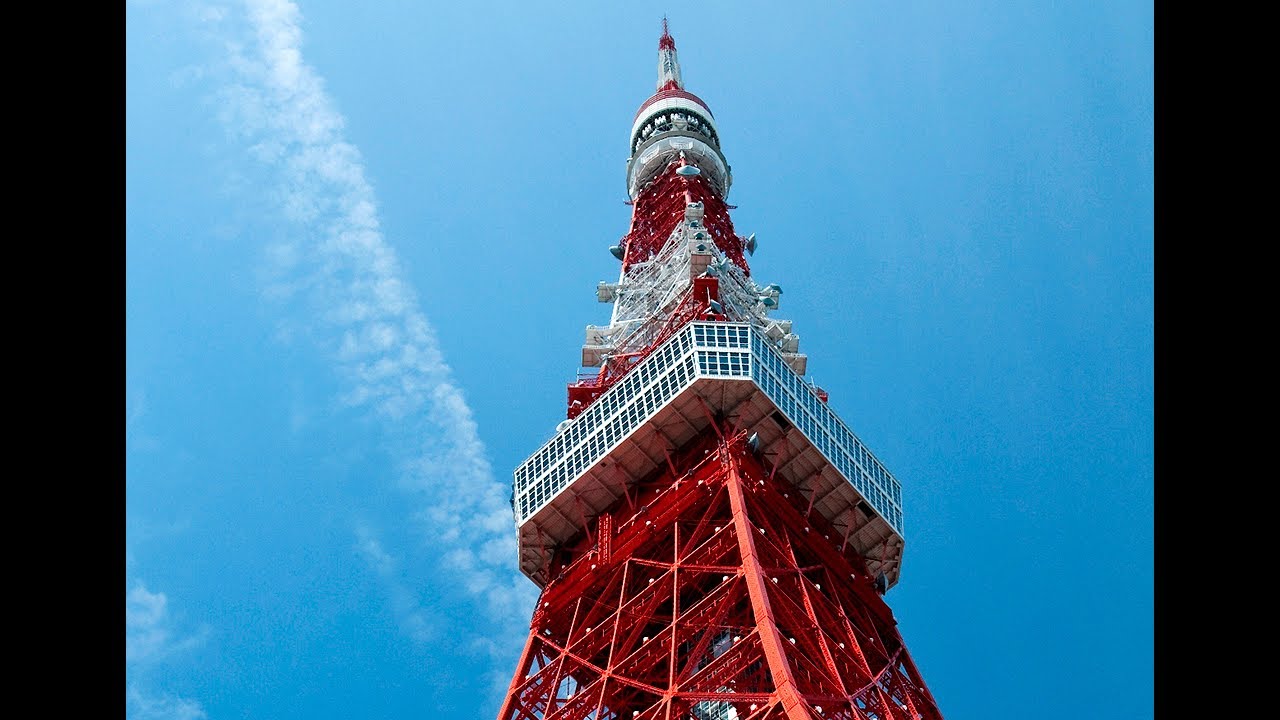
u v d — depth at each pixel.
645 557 99.31
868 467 112.25
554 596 99.62
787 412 106.69
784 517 100.12
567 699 87.75
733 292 135.50
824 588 97.44
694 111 185.38
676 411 107.06
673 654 84.25
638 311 137.62
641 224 164.75
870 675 84.94
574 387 123.50
